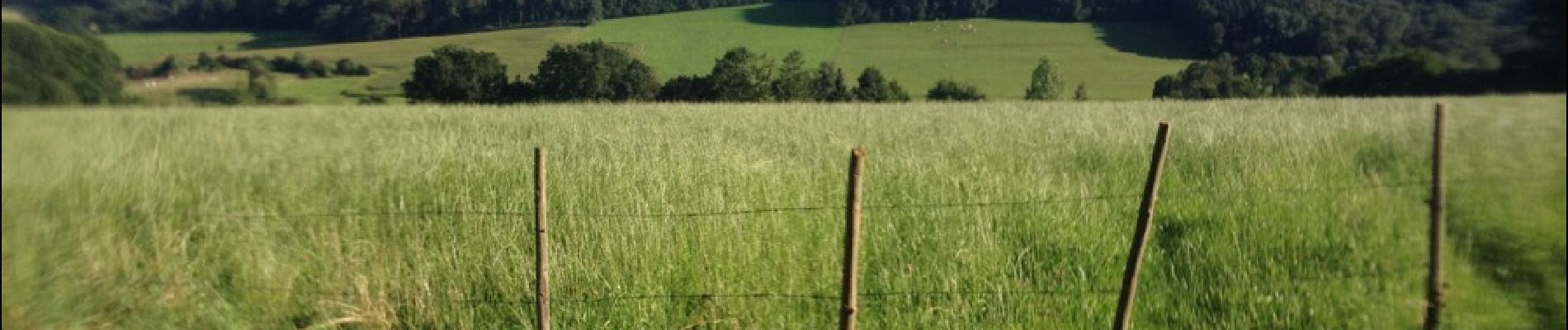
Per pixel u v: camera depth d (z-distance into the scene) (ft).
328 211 21.80
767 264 17.61
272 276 17.93
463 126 38.63
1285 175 25.91
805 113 55.77
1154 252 19.65
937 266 18.07
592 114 50.08
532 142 32.96
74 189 17.26
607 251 17.24
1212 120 37.91
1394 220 21.80
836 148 33.53
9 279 16.01
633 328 16.38
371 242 18.90
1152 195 14.08
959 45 170.50
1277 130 32.19
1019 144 33.32
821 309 16.79
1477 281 18.90
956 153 30.55
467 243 18.34
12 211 16.31
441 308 16.93
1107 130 36.42
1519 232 21.12
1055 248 19.45
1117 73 133.69
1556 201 22.65
